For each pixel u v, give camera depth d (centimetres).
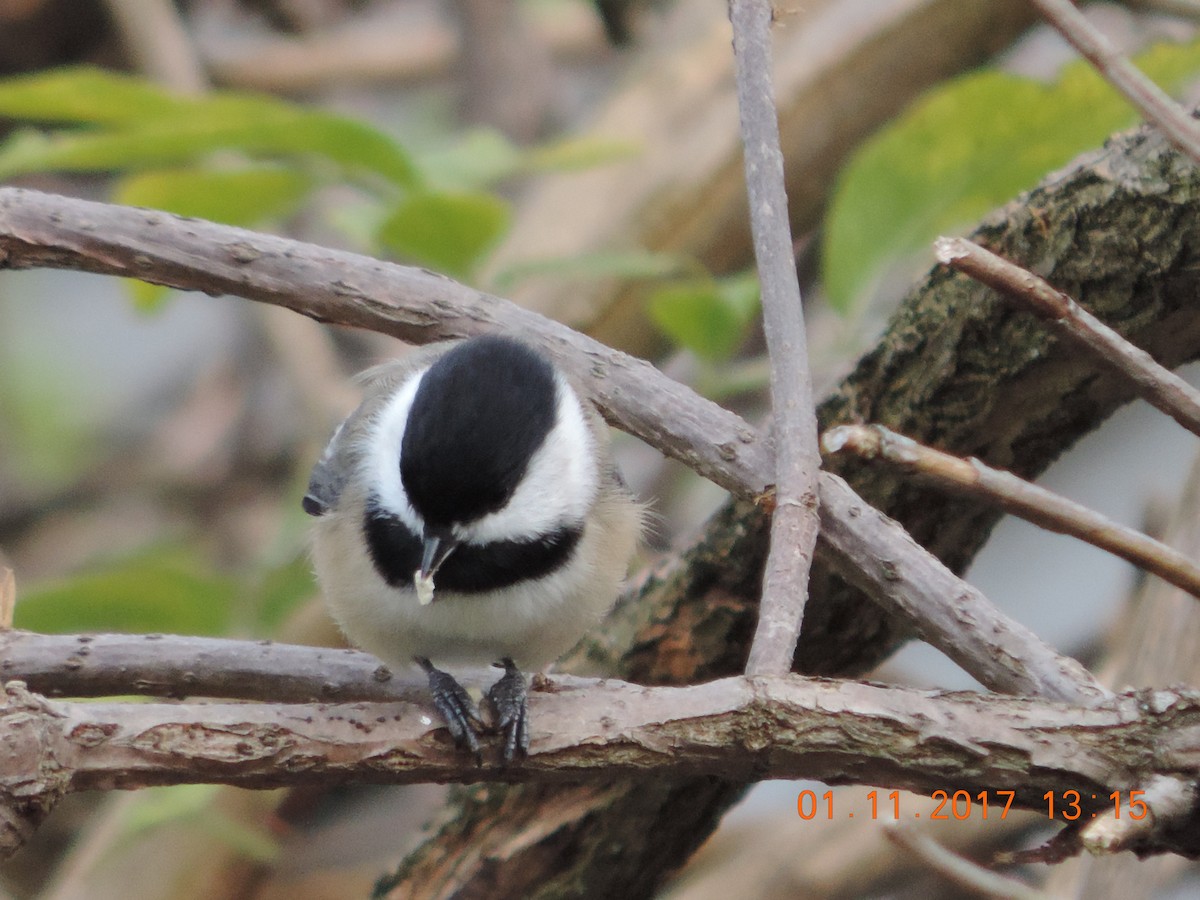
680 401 611
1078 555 1238
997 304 634
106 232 627
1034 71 1215
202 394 1470
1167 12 932
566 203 1137
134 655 636
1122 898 768
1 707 467
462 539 621
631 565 838
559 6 1544
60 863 1127
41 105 859
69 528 1423
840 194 867
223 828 931
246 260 638
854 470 681
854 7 1102
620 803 721
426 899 758
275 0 1458
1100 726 479
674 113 1151
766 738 483
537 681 659
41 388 1476
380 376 732
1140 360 491
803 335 557
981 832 1002
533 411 625
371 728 498
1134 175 602
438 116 1443
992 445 679
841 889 1015
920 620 532
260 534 1349
